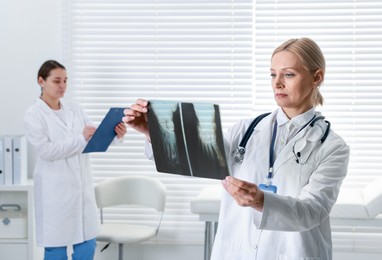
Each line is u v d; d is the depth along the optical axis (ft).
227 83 15.03
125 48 15.15
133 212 15.30
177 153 6.55
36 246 14.30
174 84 15.15
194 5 14.97
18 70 15.20
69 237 12.85
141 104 6.63
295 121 7.04
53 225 12.78
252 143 7.25
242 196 5.93
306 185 6.73
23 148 14.15
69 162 12.87
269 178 7.00
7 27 15.14
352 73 14.83
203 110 6.18
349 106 14.89
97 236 13.66
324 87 14.89
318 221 6.37
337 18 14.75
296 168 6.89
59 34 15.19
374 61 14.80
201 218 11.68
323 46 14.84
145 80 15.17
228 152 7.45
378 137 14.87
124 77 15.19
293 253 6.79
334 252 15.10
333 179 6.64
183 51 15.05
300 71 6.64
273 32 14.85
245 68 14.97
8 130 15.29
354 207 11.35
